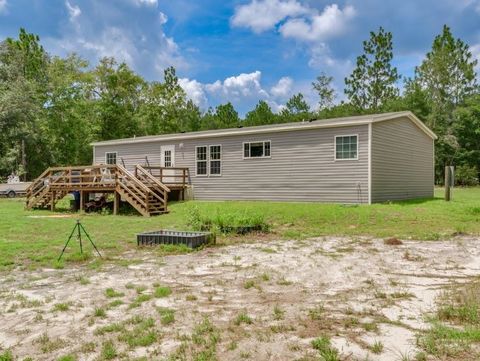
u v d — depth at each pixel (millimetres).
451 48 41531
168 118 47562
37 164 37188
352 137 16172
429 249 8672
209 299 5324
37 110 33969
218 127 51375
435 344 3711
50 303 5293
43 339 4113
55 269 7246
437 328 4078
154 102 46406
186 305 5090
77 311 4965
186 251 8727
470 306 4746
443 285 5824
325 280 6215
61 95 38000
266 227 11391
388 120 17172
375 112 38875
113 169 17453
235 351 3709
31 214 17078
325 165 16797
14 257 8180
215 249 9016
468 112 40219
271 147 18281
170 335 4141
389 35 38969
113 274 6812
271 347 3773
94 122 40250
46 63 39156
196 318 4605
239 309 4898
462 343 3727
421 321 4359
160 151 22062
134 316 4711
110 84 41781
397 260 7598
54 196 18844
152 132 45781
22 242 9828
